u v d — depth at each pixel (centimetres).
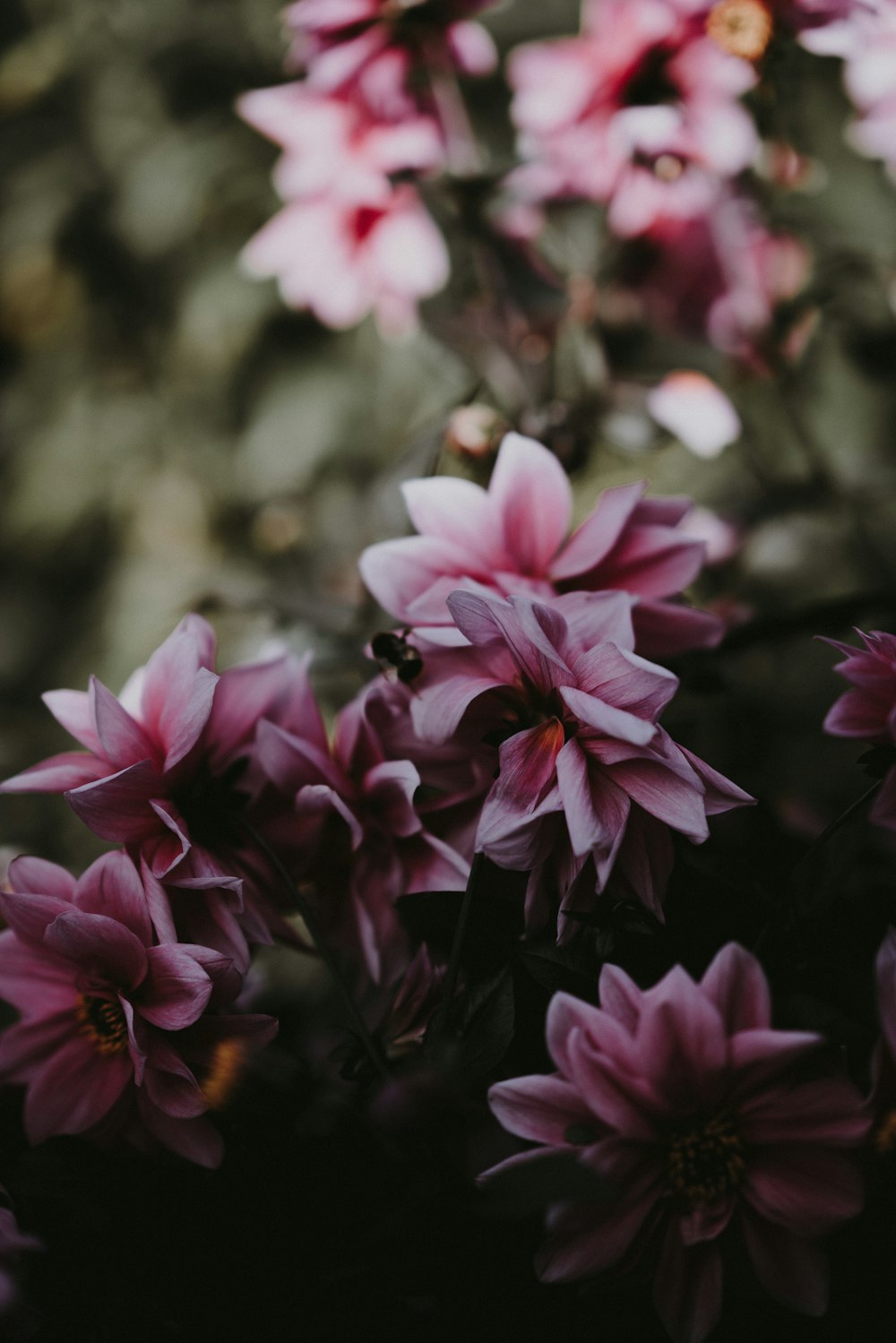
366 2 79
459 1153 52
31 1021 56
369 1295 54
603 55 79
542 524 59
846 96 116
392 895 59
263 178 176
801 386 103
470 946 55
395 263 84
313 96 81
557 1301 53
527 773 53
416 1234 52
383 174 81
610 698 52
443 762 59
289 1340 54
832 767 95
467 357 85
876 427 127
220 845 57
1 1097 58
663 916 53
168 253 182
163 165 177
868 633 53
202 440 184
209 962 53
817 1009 52
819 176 98
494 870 57
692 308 85
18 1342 54
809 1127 50
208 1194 54
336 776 58
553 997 51
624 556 60
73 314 191
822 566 99
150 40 181
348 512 94
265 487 168
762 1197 51
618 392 84
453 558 59
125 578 179
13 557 193
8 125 192
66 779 56
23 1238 53
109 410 188
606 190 82
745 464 111
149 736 57
